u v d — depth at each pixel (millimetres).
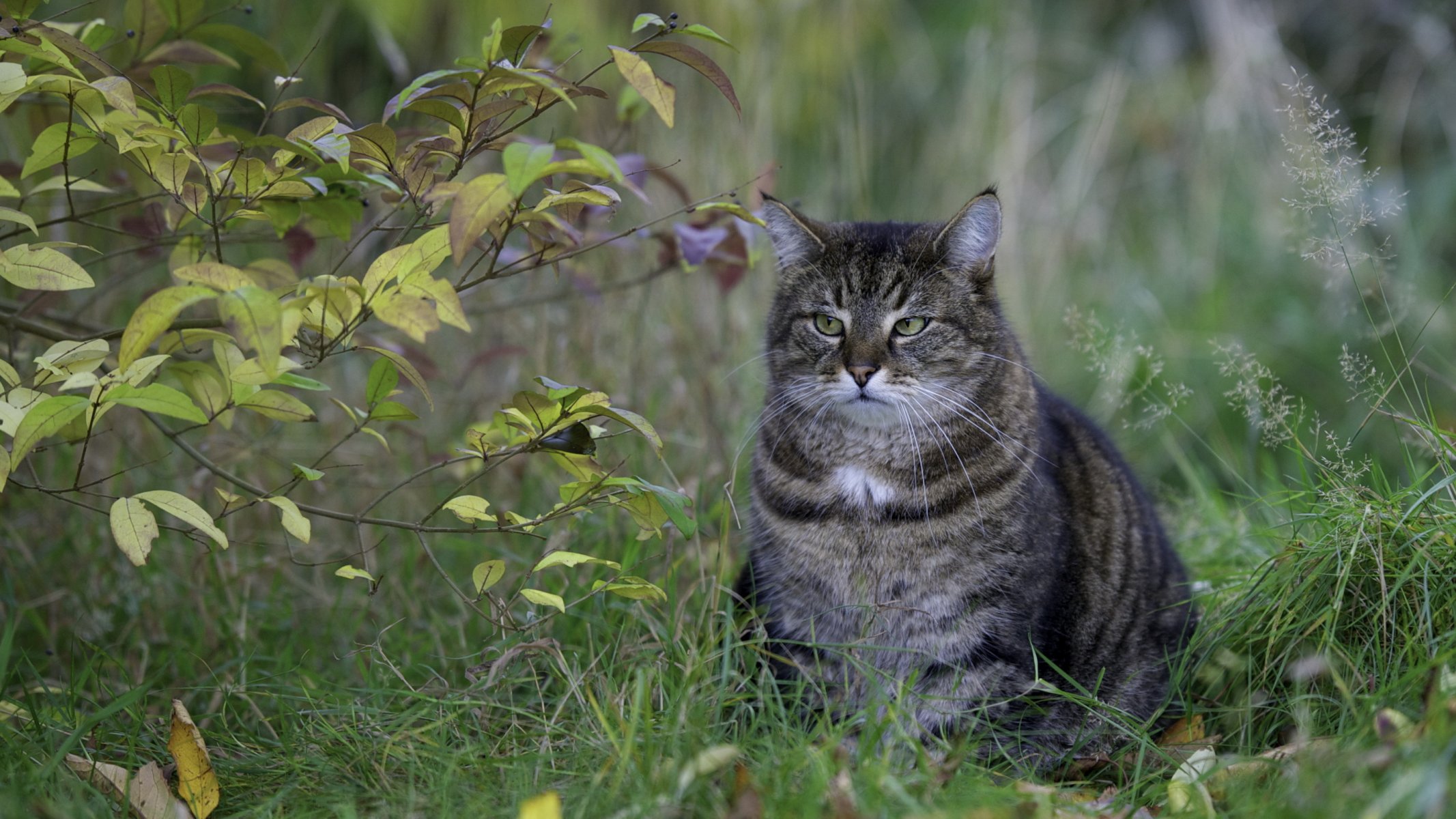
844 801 4141
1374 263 7938
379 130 4672
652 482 7480
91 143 5090
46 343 6418
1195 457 9117
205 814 4773
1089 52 13414
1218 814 4379
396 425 7312
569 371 8070
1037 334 10188
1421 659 4996
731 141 9094
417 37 10383
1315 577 5410
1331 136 7477
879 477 5887
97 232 8250
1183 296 10906
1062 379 9953
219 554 6648
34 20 5578
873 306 6062
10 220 4961
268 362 4035
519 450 5008
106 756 5289
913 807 4180
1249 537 6723
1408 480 7641
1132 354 8672
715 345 8523
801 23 10492
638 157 6355
